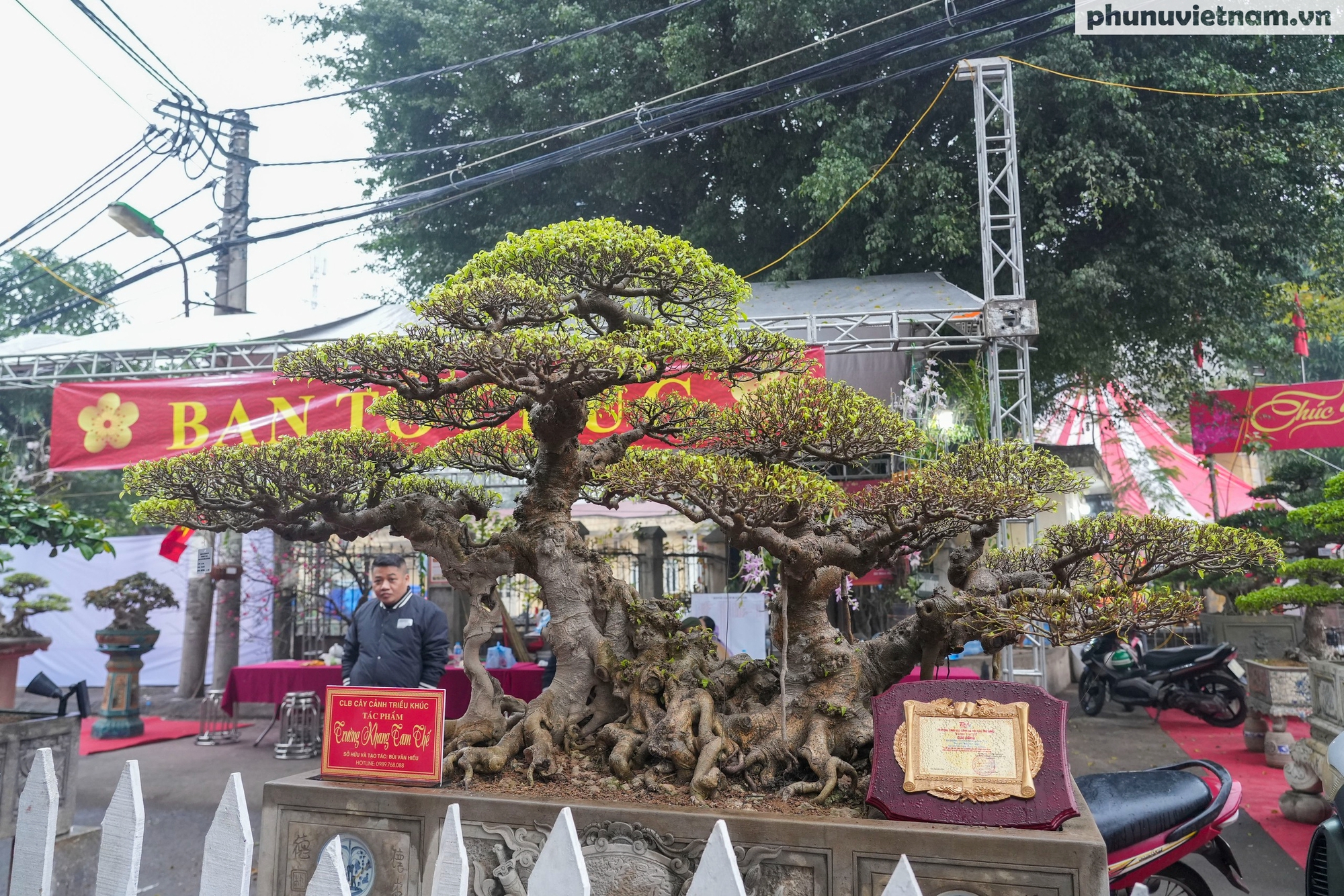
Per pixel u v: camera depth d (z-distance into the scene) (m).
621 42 11.56
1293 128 10.88
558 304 3.46
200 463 3.46
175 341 9.21
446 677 7.54
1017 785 2.69
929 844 2.55
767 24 10.63
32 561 12.87
